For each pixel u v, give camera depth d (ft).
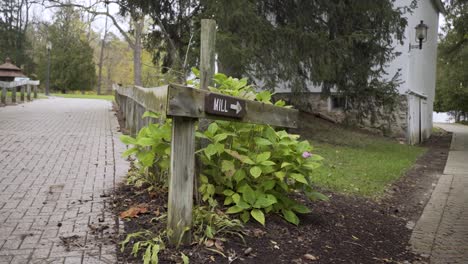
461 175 28.25
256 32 31.45
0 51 128.77
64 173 16.65
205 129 12.55
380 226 15.37
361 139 44.80
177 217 9.88
